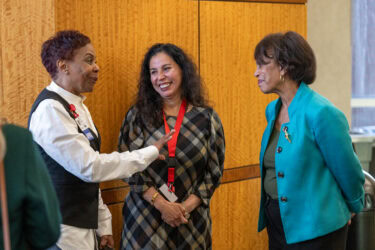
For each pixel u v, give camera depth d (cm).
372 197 314
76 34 202
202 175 245
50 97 194
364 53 520
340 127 189
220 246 318
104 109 261
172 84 240
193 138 238
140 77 248
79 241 196
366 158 459
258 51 207
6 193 114
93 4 251
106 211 233
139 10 269
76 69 199
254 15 321
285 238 208
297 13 343
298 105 199
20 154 119
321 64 473
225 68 311
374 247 317
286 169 197
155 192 230
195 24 295
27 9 237
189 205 233
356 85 521
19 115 242
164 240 232
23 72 240
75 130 193
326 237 194
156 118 240
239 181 324
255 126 330
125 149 240
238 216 326
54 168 191
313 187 194
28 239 123
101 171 193
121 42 264
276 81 205
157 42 279
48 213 120
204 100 256
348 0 482
